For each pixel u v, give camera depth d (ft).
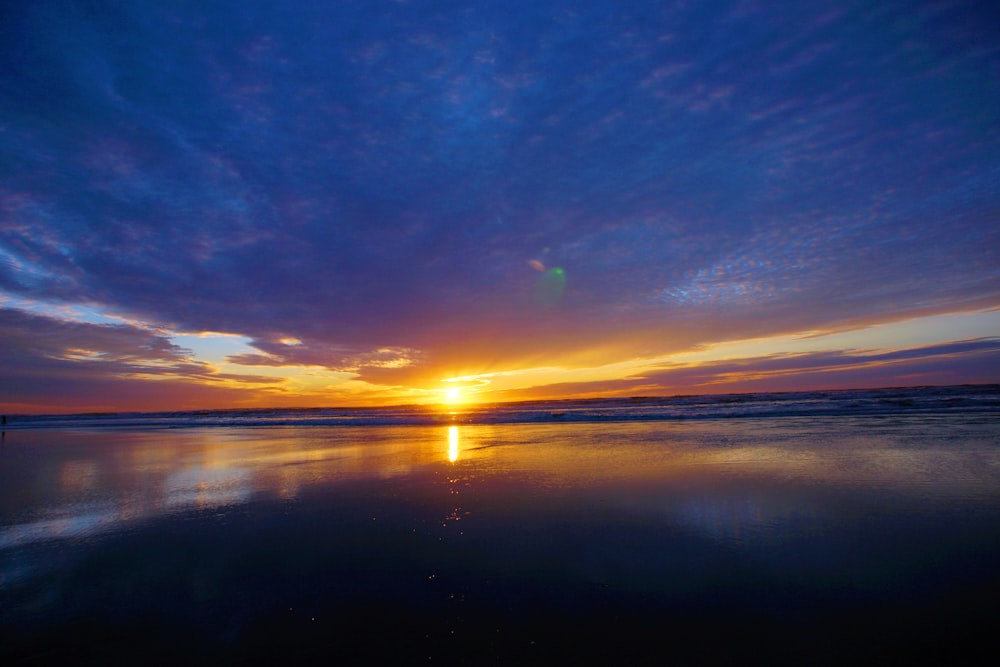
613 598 11.51
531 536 16.17
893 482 22.06
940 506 18.12
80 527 18.67
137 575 13.69
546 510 19.24
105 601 12.05
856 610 10.60
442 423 74.69
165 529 18.20
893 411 62.13
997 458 26.78
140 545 16.38
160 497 23.70
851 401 83.15
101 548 16.15
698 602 11.19
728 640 9.58
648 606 11.07
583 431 51.60
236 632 10.36
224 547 15.96
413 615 10.94
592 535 16.07
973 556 13.34
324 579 13.09
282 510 20.62
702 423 56.54
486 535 16.39
